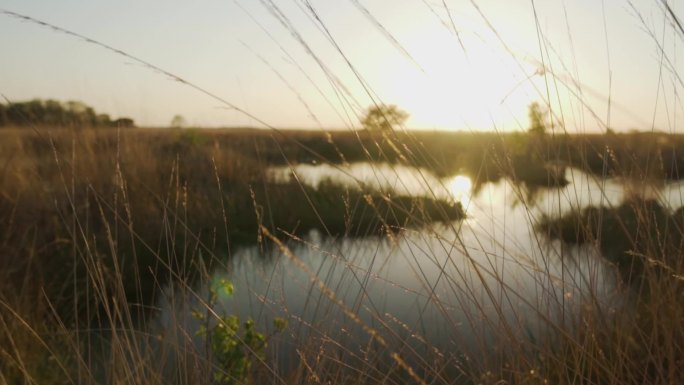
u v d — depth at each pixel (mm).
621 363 1754
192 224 6656
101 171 6238
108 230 2074
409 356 2473
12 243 4781
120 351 1907
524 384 1832
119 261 4926
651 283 1952
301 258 4480
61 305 3961
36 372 2691
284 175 10359
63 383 2539
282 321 2361
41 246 4809
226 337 2373
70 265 4551
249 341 2354
